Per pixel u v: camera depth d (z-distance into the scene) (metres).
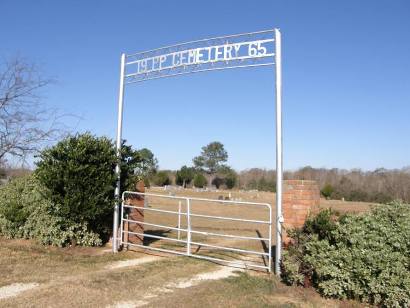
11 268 9.43
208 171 90.06
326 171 59.91
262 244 14.56
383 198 40.19
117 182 12.38
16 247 11.70
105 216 12.84
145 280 8.85
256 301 7.57
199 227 20.67
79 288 8.02
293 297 7.90
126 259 11.04
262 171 87.69
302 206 9.76
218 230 19.50
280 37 9.52
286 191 9.95
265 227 21.55
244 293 8.05
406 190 40.53
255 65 9.79
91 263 10.41
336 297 7.83
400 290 7.11
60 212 12.22
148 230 18.28
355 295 7.66
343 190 45.06
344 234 8.06
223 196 57.41
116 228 12.16
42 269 9.51
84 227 12.51
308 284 8.37
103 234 13.16
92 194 12.18
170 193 57.53
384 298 7.32
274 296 7.95
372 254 7.42
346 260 7.63
